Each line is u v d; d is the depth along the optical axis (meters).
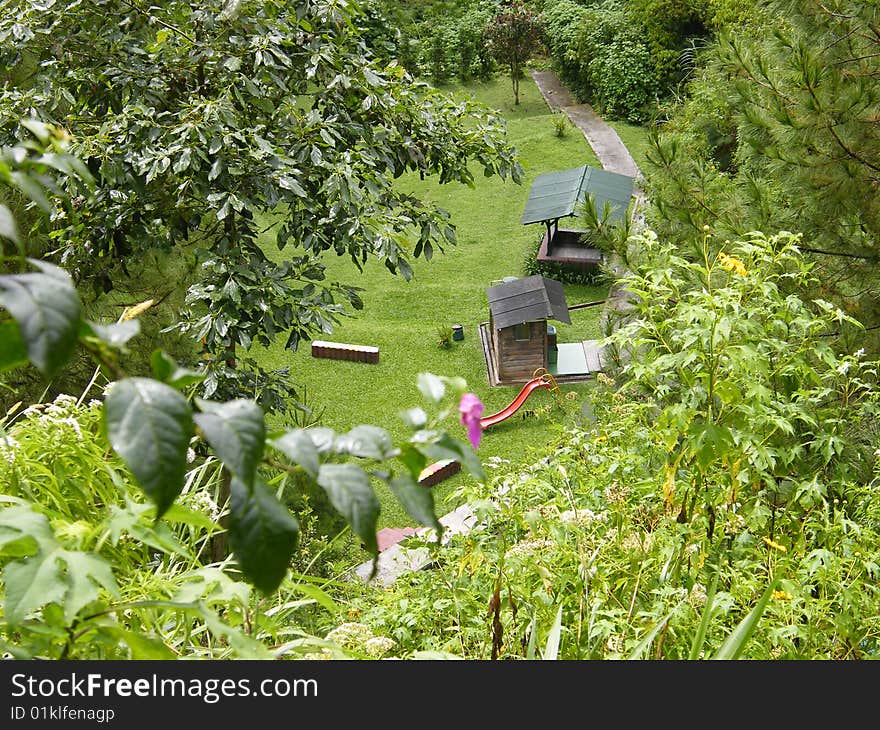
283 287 7.83
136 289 9.12
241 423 0.70
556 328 18.08
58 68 8.57
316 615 3.09
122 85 8.43
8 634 1.44
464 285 19.81
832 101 6.30
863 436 4.09
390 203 8.66
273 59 7.71
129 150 7.51
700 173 7.03
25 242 8.05
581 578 2.37
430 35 34.69
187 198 8.28
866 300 6.45
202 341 7.69
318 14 8.20
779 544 2.78
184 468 0.65
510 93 32.47
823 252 6.54
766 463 2.71
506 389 15.77
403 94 8.82
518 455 13.26
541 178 21.08
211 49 7.94
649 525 2.94
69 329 0.62
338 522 6.56
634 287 3.15
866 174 6.46
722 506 2.89
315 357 16.95
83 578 1.00
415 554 3.41
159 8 8.26
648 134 7.21
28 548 1.10
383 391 15.97
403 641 2.65
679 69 28.78
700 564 2.54
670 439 2.69
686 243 6.74
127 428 0.65
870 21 6.30
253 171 7.64
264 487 0.75
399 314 18.70
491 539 2.90
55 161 0.83
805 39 6.58
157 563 2.15
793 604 2.37
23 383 7.56
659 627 1.87
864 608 2.51
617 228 6.92
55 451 2.07
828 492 3.36
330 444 0.85
